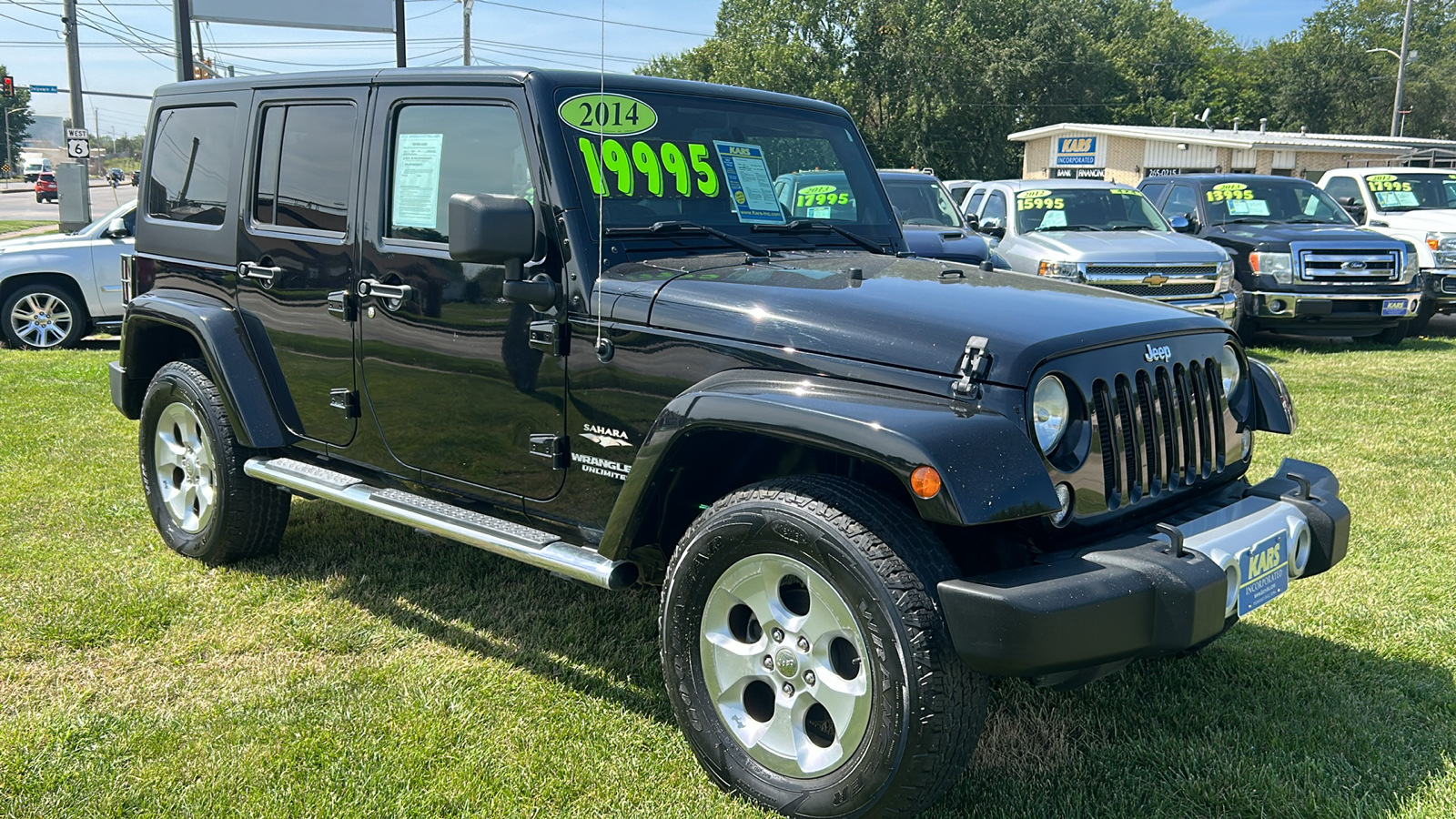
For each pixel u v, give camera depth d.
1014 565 2.61
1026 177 39.25
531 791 2.72
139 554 4.45
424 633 3.70
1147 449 2.74
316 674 3.38
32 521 4.83
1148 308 2.95
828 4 53.34
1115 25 68.31
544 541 3.07
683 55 55.44
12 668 3.40
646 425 2.93
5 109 88.88
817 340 2.67
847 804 2.43
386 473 3.71
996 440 2.34
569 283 3.06
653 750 2.94
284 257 3.90
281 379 4.02
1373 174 13.31
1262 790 2.71
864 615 2.37
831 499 2.47
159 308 4.32
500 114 3.25
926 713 2.30
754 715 2.72
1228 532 2.63
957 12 55.03
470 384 3.33
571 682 3.34
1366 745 2.94
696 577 2.70
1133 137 32.97
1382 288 10.66
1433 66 62.97
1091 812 2.65
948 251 9.18
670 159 3.38
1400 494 5.30
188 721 3.06
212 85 4.32
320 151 3.79
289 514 4.55
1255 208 11.70
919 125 54.16
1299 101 62.53
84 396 7.79
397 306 3.49
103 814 2.60
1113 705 3.21
